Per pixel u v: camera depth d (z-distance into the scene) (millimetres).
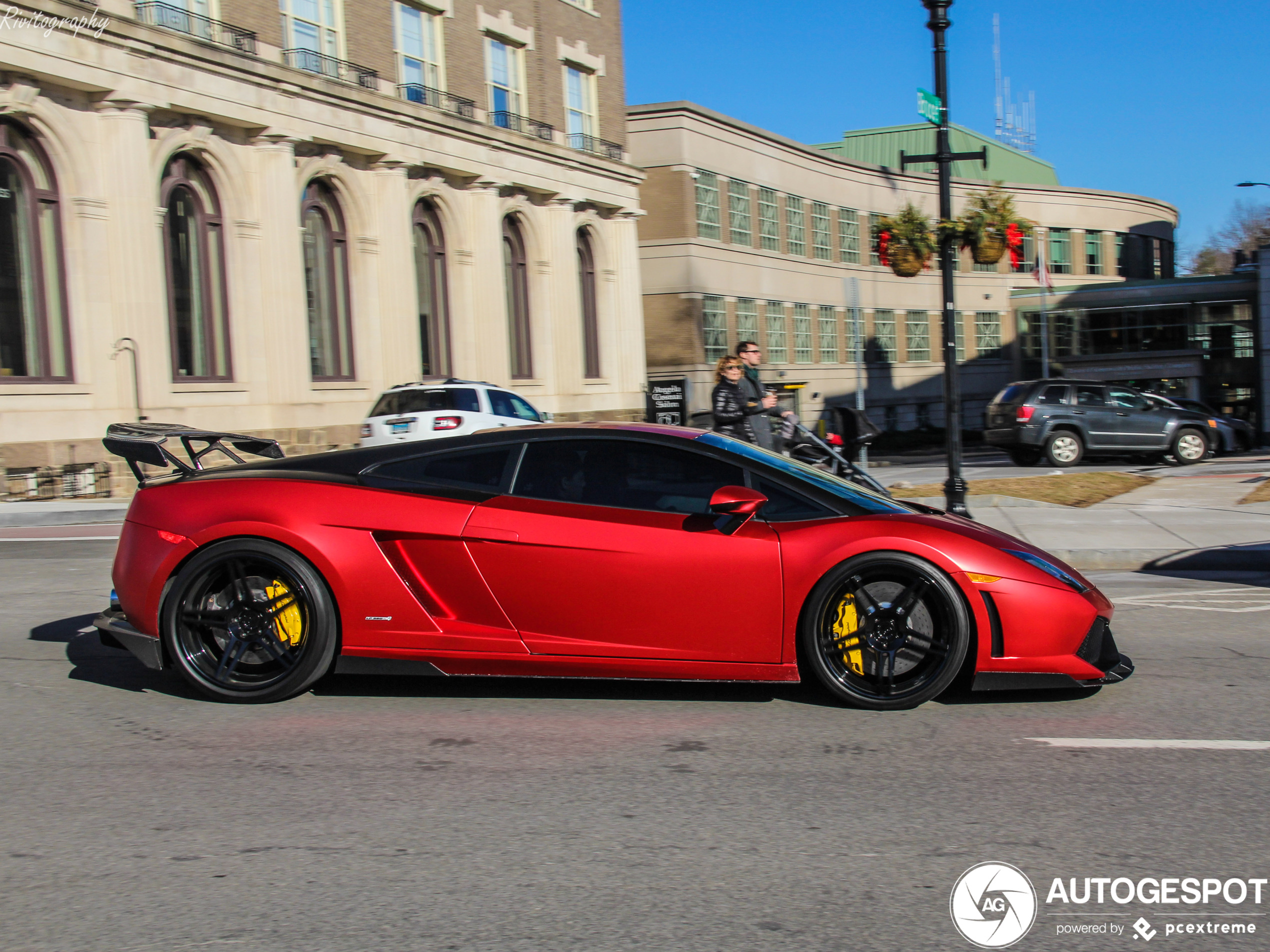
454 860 3430
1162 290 54125
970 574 4910
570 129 34375
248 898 3168
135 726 4816
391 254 26250
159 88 20203
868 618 4988
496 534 5000
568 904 3131
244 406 22703
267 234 23047
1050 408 23250
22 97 18250
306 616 5027
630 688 5418
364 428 18922
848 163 48500
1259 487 15102
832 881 3285
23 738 4656
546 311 32375
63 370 19375
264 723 4855
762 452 5512
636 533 4988
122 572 5195
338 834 3635
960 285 54500
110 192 19688
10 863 3412
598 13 35250
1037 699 5254
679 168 38094
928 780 4148
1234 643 6582
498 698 5250
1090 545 10227
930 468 23688
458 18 29188
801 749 4516
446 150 27781
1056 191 57188
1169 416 23219
